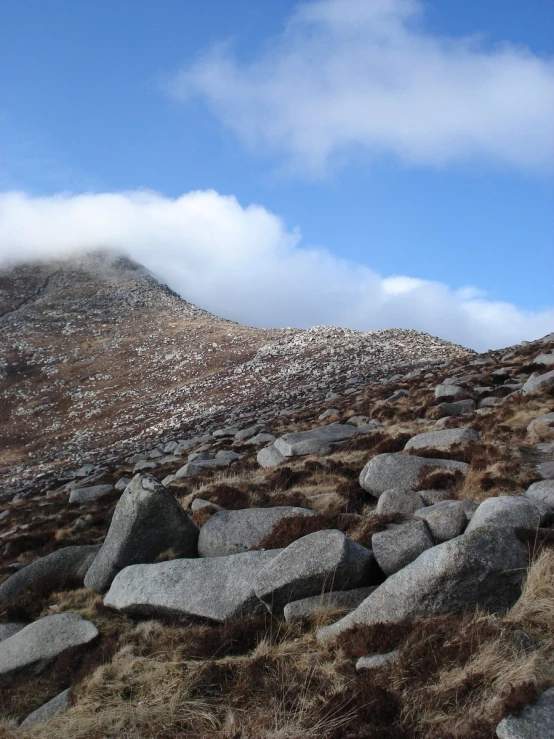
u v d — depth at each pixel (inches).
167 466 1063.6
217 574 362.0
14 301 5083.7
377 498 485.1
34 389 3472.0
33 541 705.0
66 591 462.0
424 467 487.2
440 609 270.7
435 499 430.9
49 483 1534.2
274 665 282.4
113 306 4869.6
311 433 748.0
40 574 490.6
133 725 270.4
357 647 269.7
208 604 344.2
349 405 1154.0
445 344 2504.9
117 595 391.2
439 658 243.3
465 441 562.9
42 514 940.0
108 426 2684.5
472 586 269.9
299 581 321.1
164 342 3909.9
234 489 571.8
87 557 501.0
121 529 445.4
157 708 275.6
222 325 4168.3
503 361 1140.5
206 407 2373.3
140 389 3179.1
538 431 549.3
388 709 228.1
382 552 329.7
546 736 192.4
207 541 435.8
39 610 445.1
